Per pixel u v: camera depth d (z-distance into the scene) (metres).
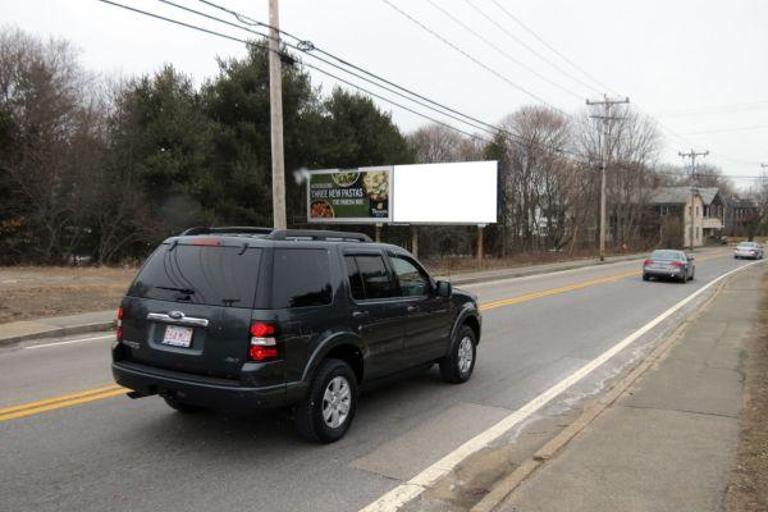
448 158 61.66
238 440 5.70
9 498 4.40
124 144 27.19
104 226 27.23
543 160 55.72
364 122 34.19
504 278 28.83
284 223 17.16
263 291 5.13
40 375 8.16
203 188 26.33
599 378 8.59
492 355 10.09
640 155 68.69
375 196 30.39
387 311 6.32
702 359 9.30
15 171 24.91
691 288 23.95
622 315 15.44
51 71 27.05
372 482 4.84
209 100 28.97
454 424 6.38
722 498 4.27
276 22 16.89
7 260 25.11
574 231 57.53
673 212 87.38
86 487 4.62
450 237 40.88
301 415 5.48
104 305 14.49
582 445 5.37
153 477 4.83
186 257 5.54
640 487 4.46
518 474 4.71
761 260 53.56
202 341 5.23
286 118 29.55
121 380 5.61
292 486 4.72
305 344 5.34
